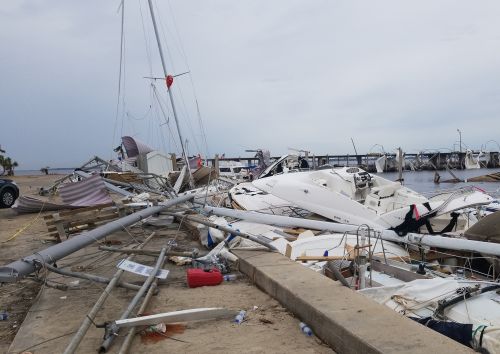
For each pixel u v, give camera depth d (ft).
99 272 24.45
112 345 14.53
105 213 36.91
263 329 15.90
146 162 82.64
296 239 31.45
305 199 38.73
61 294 20.49
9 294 21.40
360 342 12.67
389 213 34.42
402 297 18.22
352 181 41.52
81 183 45.98
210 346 14.49
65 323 16.89
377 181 42.11
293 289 17.93
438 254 30.25
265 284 20.51
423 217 31.63
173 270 25.30
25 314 18.72
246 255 25.03
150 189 56.85
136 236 35.55
